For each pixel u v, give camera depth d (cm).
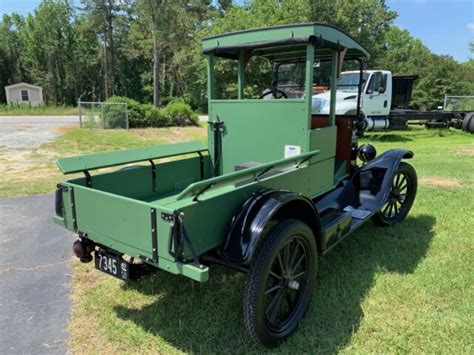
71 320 247
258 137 332
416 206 481
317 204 333
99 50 4316
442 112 1345
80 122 1500
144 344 223
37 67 4341
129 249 204
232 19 2214
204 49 351
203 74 2695
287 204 232
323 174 330
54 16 4156
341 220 289
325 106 474
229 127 350
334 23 2211
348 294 273
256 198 219
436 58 3312
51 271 316
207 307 259
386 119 1160
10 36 4431
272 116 319
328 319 244
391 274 303
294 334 230
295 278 238
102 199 213
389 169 388
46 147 1020
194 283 290
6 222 434
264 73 736
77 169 259
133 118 1560
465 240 371
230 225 211
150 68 4256
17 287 290
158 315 250
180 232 178
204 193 196
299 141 306
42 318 250
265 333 212
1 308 261
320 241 260
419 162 776
